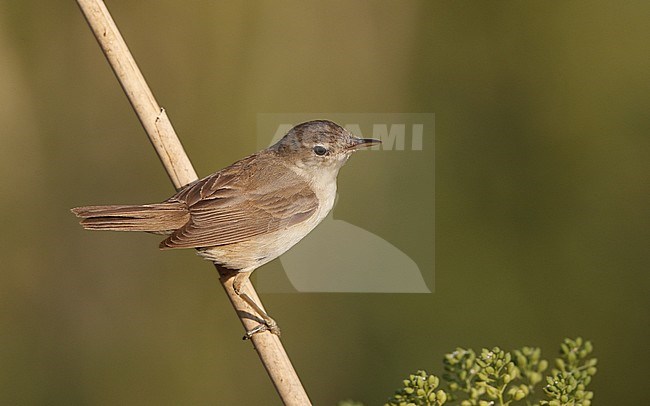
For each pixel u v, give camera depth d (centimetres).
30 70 1273
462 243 1246
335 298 1202
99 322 1252
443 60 1305
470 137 1277
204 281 1239
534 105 1278
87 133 1283
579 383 561
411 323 1220
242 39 1274
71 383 1238
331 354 1212
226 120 1266
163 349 1238
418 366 1212
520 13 1291
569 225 1249
